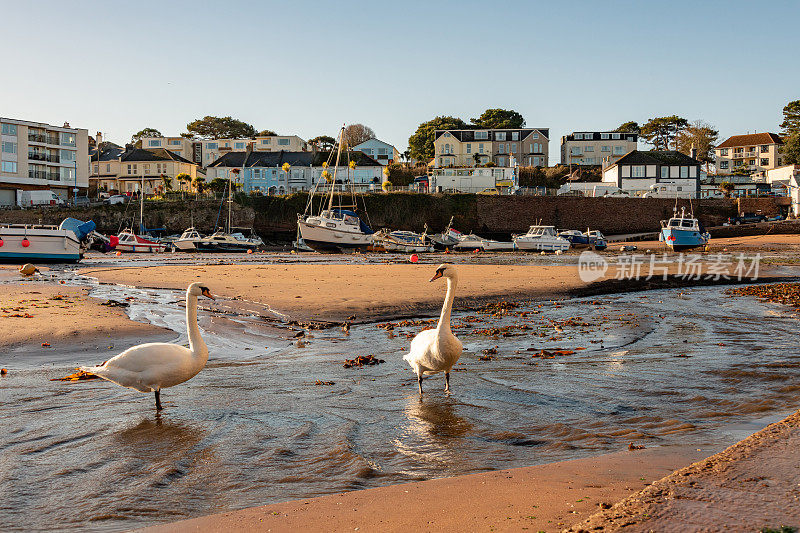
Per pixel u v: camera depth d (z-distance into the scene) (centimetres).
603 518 439
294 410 850
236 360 1196
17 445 698
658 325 1630
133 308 1762
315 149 13775
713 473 523
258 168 10038
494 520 471
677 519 429
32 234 3909
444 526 464
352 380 1037
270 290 2206
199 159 12112
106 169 10525
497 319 1739
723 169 13838
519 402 891
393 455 675
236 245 6575
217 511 528
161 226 8162
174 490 578
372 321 1686
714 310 1936
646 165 9381
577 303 2105
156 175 10438
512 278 2769
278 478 607
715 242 6562
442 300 2033
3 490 576
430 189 9200
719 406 855
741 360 1159
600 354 1251
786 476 510
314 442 716
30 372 1059
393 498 530
